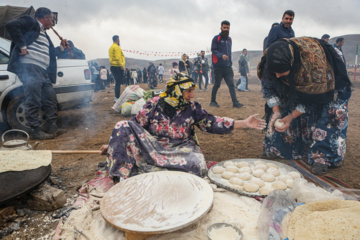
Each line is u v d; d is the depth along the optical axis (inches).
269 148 123.6
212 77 654.5
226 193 86.1
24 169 78.5
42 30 164.6
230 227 64.1
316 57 94.3
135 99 243.3
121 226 62.4
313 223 52.1
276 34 160.4
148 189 78.7
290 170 98.4
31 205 84.0
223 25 248.1
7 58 175.8
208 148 146.6
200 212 66.6
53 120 179.3
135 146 97.3
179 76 97.8
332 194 68.7
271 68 93.9
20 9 276.1
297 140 119.6
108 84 740.7
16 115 177.0
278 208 66.9
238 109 266.5
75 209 83.0
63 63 193.3
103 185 97.4
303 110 101.9
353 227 48.4
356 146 140.5
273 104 111.7
